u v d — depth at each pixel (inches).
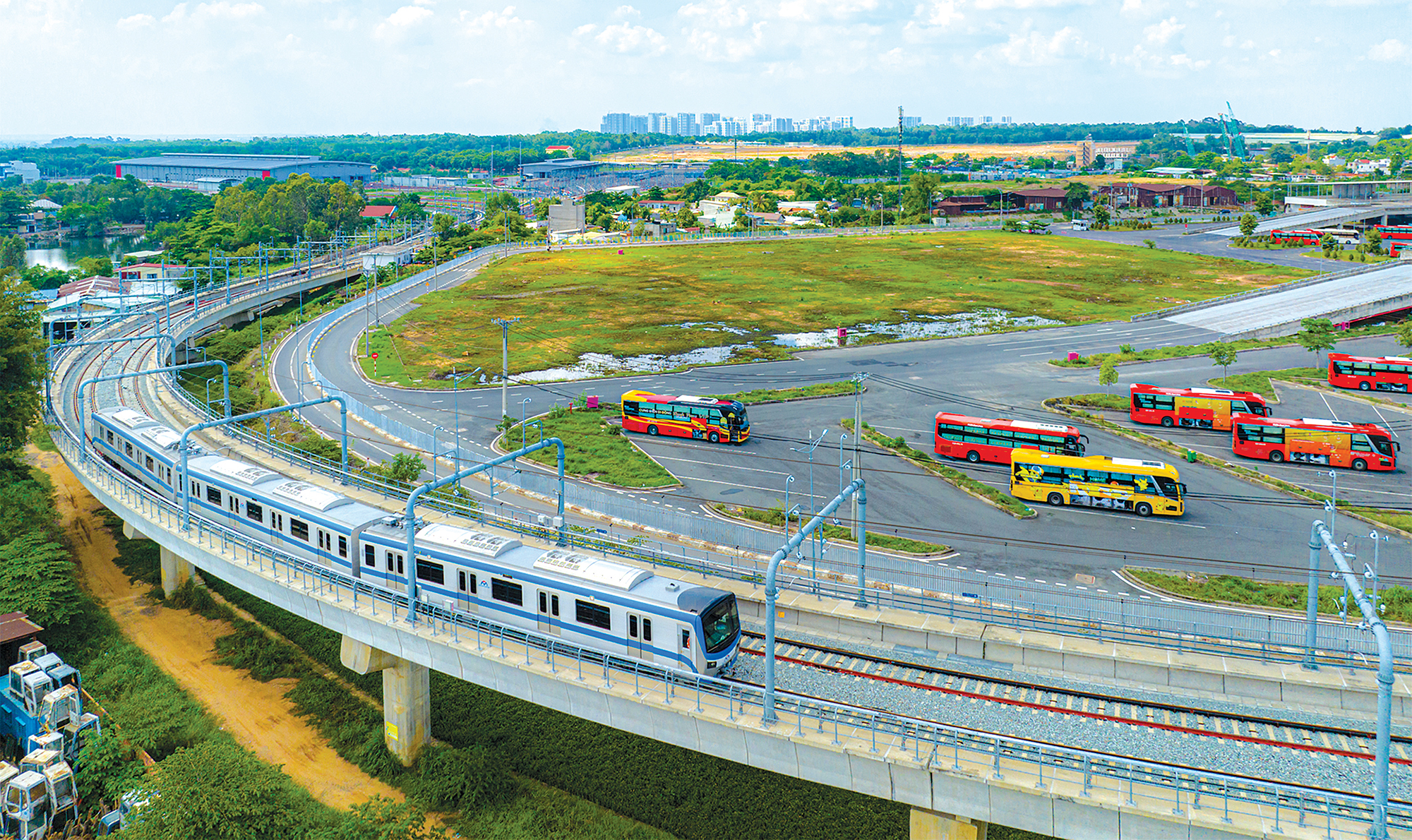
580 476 3348.9
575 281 7687.0
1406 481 3270.2
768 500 3122.5
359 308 6766.7
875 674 1856.5
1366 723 1704.0
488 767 2001.7
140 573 2972.4
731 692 1619.1
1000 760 1444.4
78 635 2578.7
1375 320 5664.4
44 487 3531.0
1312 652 1822.1
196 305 6141.7
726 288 7278.5
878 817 1820.9
